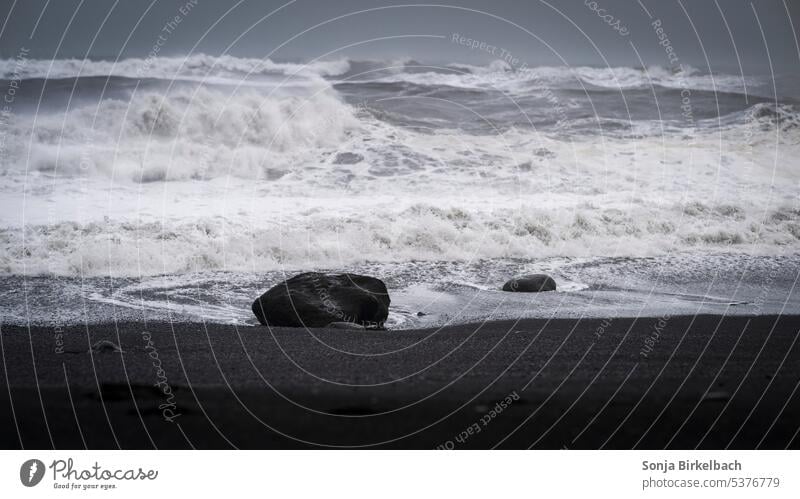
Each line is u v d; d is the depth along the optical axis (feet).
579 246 46.39
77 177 50.21
